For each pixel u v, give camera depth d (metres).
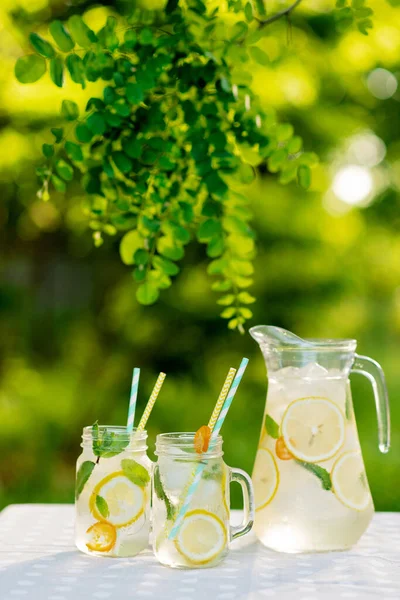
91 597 1.43
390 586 1.46
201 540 1.51
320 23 3.90
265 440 1.60
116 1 3.74
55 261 5.53
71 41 1.65
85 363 5.38
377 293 5.26
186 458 1.52
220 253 1.80
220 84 1.71
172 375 5.13
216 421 1.54
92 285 5.56
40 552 1.59
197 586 1.46
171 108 1.75
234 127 1.75
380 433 1.62
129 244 1.81
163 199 1.77
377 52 3.81
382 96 5.19
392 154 5.62
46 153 1.72
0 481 4.77
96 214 1.85
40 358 5.51
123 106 1.66
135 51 1.71
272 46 3.40
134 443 1.58
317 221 4.58
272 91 3.82
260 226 4.50
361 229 5.02
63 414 5.09
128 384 5.16
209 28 1.74
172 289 4.78
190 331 4.95
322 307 4.68
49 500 4.49
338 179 4.72
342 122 4.65
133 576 1.50
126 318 4.98
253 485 1.61
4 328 5.45
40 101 3.73
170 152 1.74
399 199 5.54
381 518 1.75
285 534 1.56
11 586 1.47
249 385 4.99
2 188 4.56
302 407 1.58
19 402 5.13
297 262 4.59
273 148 1.78
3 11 3.56
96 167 1.77
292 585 1.46
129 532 1.56
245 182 1.78
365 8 1.83
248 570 1.51
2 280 5.51
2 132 4.07
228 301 1.83
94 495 1.56
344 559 1.55
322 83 4.48
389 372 6.28
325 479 1.56
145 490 1.58
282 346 1.59
